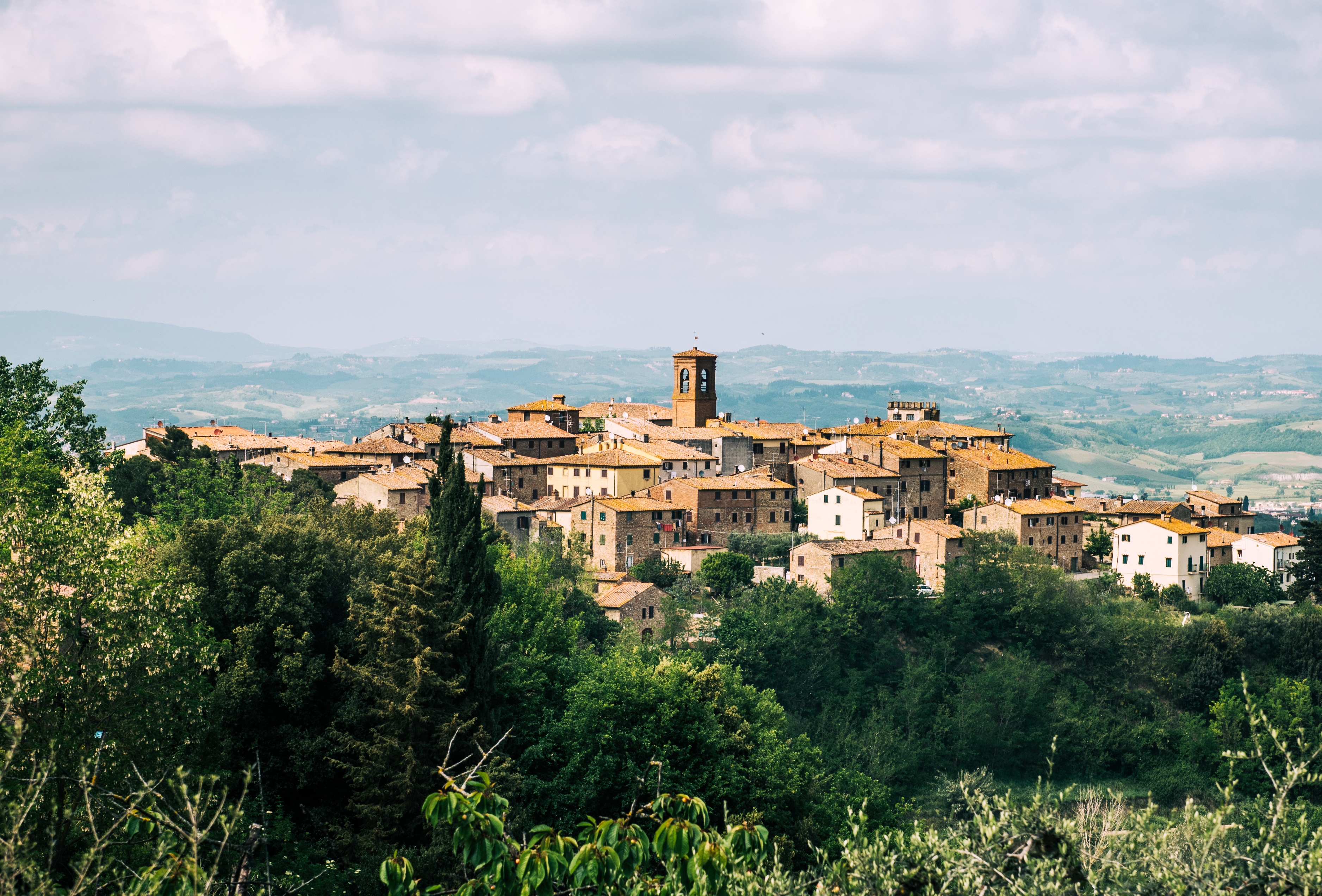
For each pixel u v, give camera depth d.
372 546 138.75
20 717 60.12
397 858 43.44
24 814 44.22
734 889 41.44
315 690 104.81
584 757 114.25
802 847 120.44
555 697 127.00
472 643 106.44
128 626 71.00
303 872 88.00
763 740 130.25
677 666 129.12
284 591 108.81
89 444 167.12
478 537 109.44
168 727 71.88
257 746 100.75
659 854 41.50
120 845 52.34
